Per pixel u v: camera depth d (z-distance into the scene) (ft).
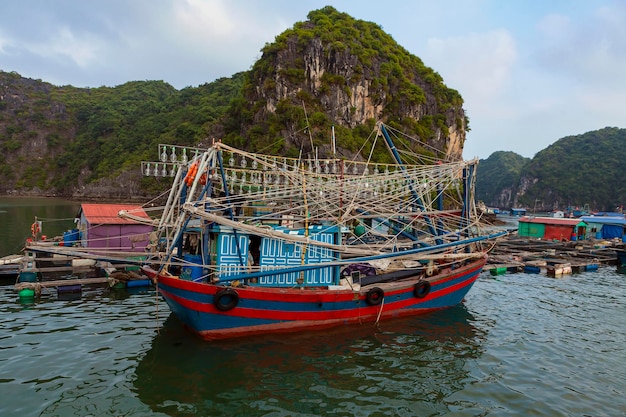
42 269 59.47
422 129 236.84
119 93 444.14
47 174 374.22
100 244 69.21
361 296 40.04
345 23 257.75
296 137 202.59
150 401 26.96
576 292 65.10
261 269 37.78
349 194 43.42
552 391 30.27
